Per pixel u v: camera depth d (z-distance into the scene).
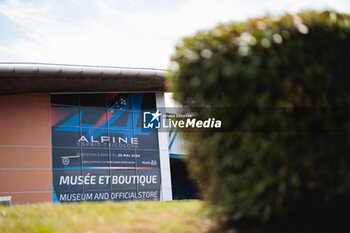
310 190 4.40
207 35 4.79
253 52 4.35
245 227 5.02
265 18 4.71
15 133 25.06
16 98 25.72
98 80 26.55
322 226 4.66
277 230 4.77
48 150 25.58
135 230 5.38
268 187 4.44
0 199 14.88
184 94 5.10
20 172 24.48
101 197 26.31
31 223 5.86
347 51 4.52
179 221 5.70
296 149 4.28
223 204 4.95
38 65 24.52
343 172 4.21
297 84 4.32
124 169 27.55
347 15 4.75
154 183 28.47
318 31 4.49
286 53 4.36
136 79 27.36
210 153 5.02
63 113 26.69
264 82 4.34
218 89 4.70
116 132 28.02
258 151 4.41
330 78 4.33
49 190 24.89
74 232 5.40
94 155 26.80
